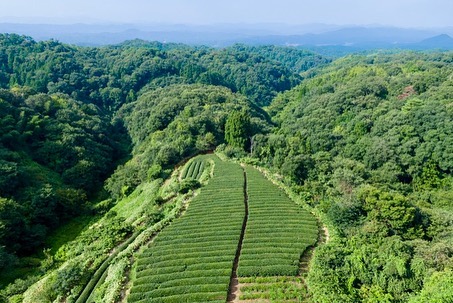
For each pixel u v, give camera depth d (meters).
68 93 149.12
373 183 70.06
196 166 79.62
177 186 67.25
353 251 41.31
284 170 70.19
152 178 79.19
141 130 121.56
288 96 187.50
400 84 126.19
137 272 41.78
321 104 127.62
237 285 39.97
